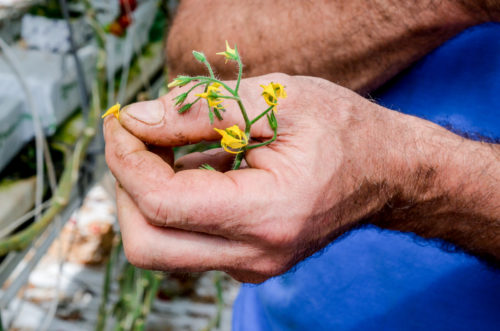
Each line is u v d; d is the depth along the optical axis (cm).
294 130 27
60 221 64
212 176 25
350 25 34
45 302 82
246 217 25
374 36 34
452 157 29
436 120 37
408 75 38
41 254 64
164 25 96
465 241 31
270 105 26
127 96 81
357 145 27
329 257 39
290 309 41
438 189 29
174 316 86
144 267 27
